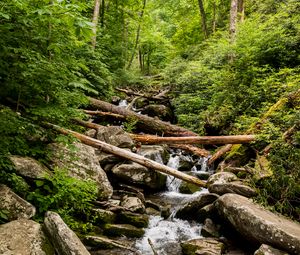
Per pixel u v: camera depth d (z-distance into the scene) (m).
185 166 8.11
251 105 8.34
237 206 4.59
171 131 9.72
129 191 6.43
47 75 4.57
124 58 19.16
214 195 5.63
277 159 5.32
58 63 4.88
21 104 5.22
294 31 9.55
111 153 6.67
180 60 16.77
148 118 10.13
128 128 9.70
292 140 5.67
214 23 20.34
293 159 5.16
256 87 8.50
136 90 17.19
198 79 12.32
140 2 19.88
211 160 7.62
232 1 11.64
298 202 4.98
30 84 4.62
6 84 4.64
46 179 4.74
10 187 4.39
